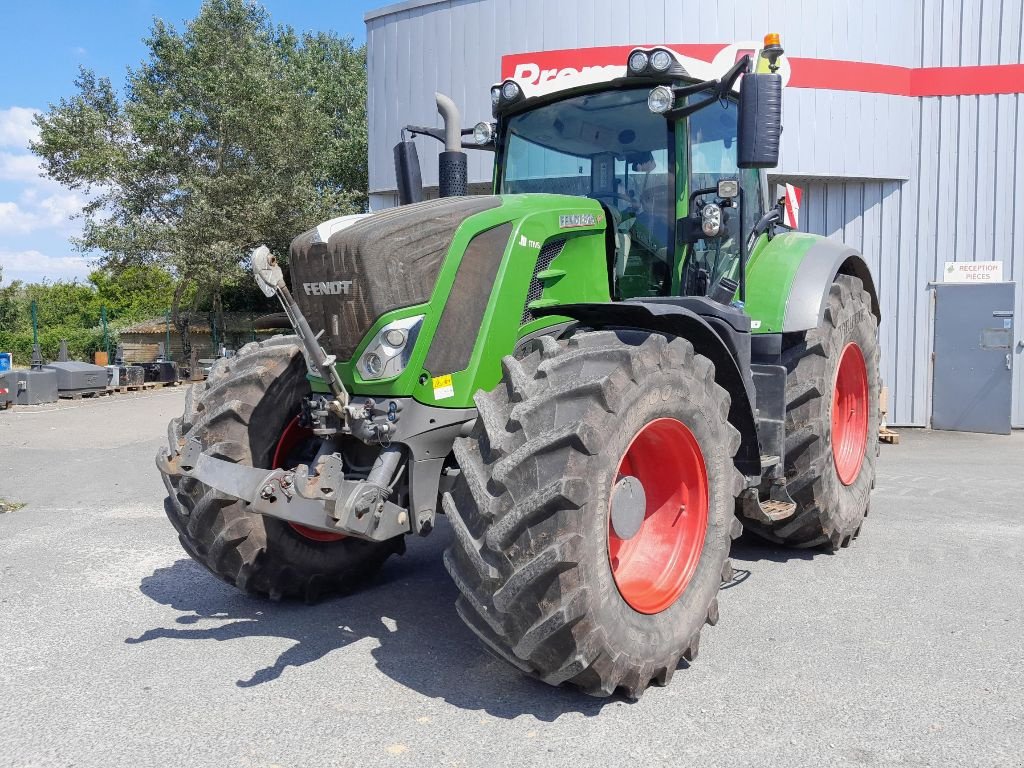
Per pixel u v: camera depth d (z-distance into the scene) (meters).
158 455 3.37
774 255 4.75
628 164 4.10
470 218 3.23
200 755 2.57
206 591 4.22
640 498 3.14
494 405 2.94
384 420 3.05
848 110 10.05
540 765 2.50
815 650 3.37
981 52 10.05
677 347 3.14
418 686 3.07
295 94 23.27
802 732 2.69
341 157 29.77
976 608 3.83
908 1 10.11
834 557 4.73
